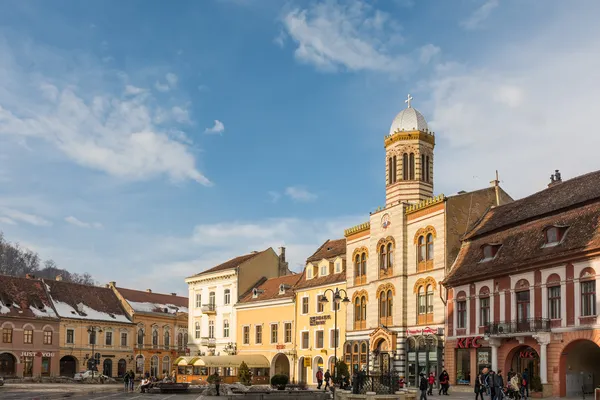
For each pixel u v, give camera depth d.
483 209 56.50
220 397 49.31
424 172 63.09
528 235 45.44
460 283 50.38
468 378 49.38
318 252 76.38
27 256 178.88
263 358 76.44
